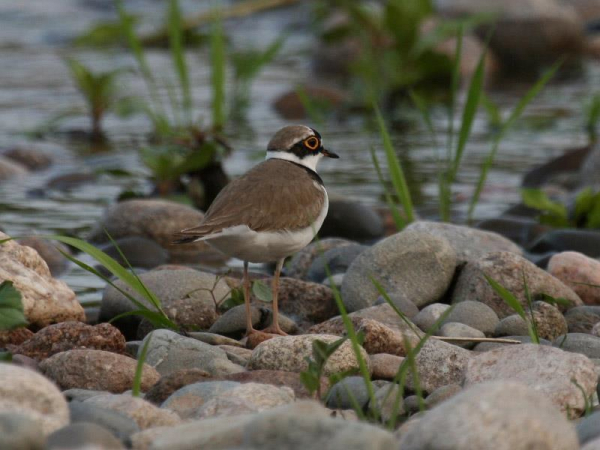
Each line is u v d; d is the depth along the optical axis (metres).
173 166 15.38
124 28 17.89
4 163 17.06
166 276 10.31
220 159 15.72
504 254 10.44
